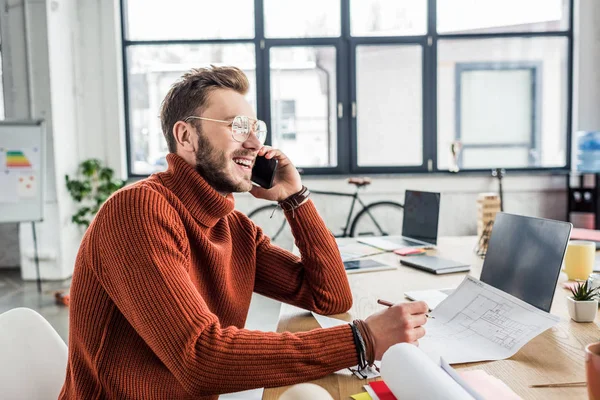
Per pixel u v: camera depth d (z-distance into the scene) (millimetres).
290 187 1441
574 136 5090
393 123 5250
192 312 914
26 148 4191
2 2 4562
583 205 4824
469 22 5129
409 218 2602
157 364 1017
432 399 694
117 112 5105
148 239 951
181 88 1145
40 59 4543
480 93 5199
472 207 5066
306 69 5219
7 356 1076
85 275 1021
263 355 907
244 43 5195
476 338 1084
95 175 5102
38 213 4234
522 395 830
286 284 1394
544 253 1264
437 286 1619
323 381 942
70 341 1070
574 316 1203
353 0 5145
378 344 943
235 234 1330
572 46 5086
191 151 1150
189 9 5188
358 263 1992
